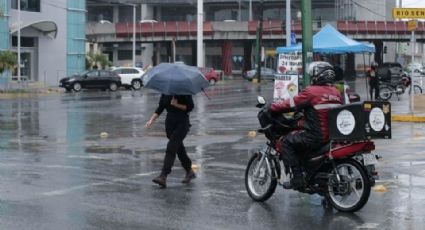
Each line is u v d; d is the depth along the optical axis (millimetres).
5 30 48906
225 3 108812
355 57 95688
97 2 108312
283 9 108000
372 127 7926
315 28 67188
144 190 9594
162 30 86750
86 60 66750
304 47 18250
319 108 8047
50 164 12141
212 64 103312
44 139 16656
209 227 7340
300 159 8352
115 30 87188
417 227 7328
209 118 22938
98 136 17391
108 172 11266
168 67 9852
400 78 36625
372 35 84938
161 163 12383
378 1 109250
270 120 8578
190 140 16141
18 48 46844
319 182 8242
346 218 7789
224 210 8234
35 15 53156
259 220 7691
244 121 21688
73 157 13172
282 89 21688
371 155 8023
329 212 8117
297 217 7855
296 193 9367
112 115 24672
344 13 105312
